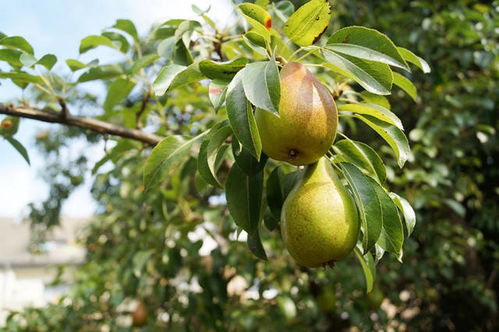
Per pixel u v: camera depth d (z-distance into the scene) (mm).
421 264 4320
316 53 1402
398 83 1678
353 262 4031
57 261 19531
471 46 4379
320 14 1396
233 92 1215
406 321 5703
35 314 4910
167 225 3359
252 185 1507
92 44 2188
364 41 1343
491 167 5785
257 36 1458
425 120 4008
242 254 3486
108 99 2488
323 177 1311
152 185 1639
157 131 2764
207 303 3242
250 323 3627
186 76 1430
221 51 2082
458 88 4656
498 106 4480
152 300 4559
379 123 1515
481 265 5727
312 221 1232
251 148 1152
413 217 1482
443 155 4426
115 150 2617
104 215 6211
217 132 1393
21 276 20031
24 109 1899
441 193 4031
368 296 3934
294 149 1231
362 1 5086
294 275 4039
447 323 5965
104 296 5258
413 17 4961
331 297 3846
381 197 1358
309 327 4547
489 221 5051
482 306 5301
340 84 1838
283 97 1208
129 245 5047
